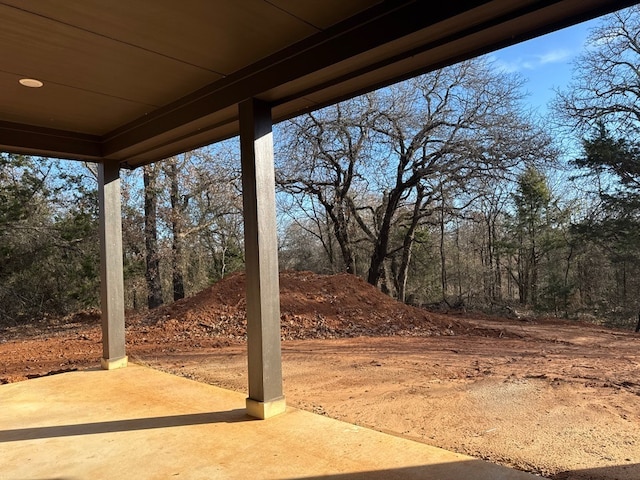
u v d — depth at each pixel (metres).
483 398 4.24
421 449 2.77
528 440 3.17
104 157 5.13
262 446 2.86
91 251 13.37
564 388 4.52
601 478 2.51
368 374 5.36
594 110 13.27
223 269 17.75
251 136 3.38
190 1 2.44
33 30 2.72
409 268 18.28
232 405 3.78
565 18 2.22
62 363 6.78
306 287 10.25
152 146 4.69
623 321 13.63
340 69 2.88
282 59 3.10
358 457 2.66
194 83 3.67
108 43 2.92
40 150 4.66
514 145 12.67
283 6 2.53
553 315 15.35
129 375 4.91
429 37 2.47
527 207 17.50
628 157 12.55
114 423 3.38
